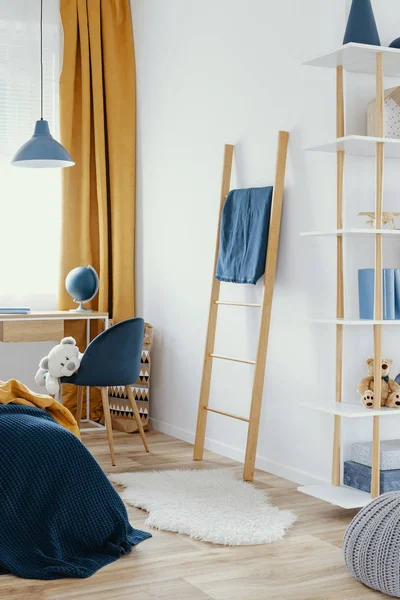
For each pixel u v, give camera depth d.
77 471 2.84
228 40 4.42
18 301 5.41
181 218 4.96
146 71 5.39
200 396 4.43
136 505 3.43
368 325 3.61
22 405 3.07
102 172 5.46
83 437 4.96
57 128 5.46
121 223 5.49
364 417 3.60
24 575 2.62
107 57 5.45
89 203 5.46
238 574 2.66
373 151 3.50
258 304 4.15
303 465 3.86
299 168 3.87
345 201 3.56
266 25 4.09
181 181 4.95
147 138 5.39
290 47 3.92
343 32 3.57
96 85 5.44
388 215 3.39
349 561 2.60
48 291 5.50
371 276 3.37
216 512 3.28
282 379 4.01
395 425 3.66
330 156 3.65
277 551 2.89
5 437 2.80
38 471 2.78
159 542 2.98
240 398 4.35
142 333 4.38
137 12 5.48
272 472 4.08
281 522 3.16
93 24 5.42
